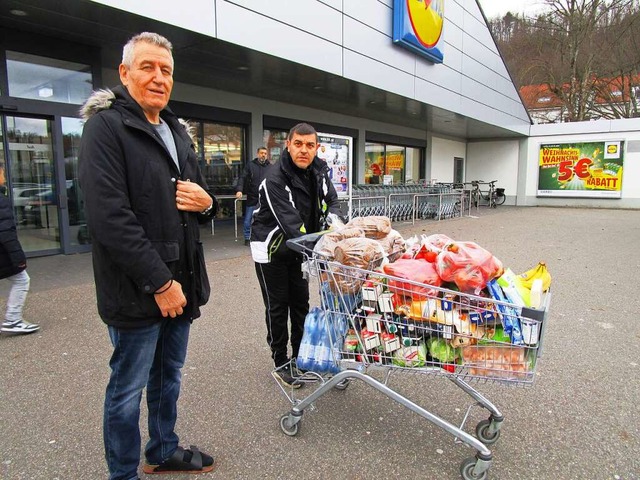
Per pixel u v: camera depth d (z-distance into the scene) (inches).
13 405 116.3
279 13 316.5
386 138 689.6
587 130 788.6
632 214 660.7
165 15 251.9
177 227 79.1
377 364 94.3
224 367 139.0
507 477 90.5
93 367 138.1
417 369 91.8
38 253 302.7
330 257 96.6
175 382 89.8
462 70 584.4
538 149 842.2
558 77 1144.8
